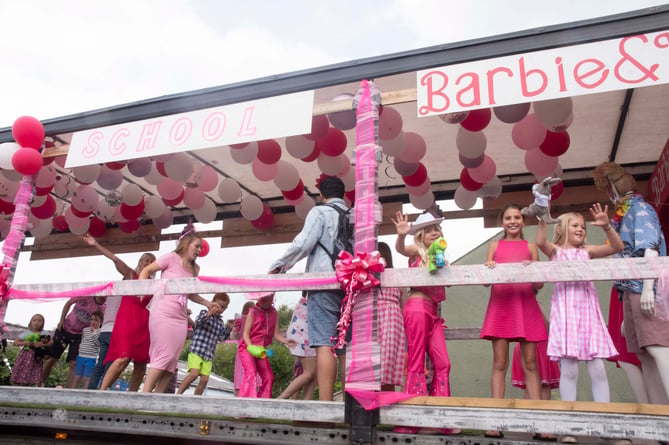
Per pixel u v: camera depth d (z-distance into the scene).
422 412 2.44
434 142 4.89
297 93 3.25
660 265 2.34
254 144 4.36
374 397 2.50
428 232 3.26
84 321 5.54
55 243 6.95
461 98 2.86
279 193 6.12
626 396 5.66
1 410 3.29
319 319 2.89
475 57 2.92
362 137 2.96
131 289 3.20
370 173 2.85
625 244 3.04
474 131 3.95
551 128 3.64
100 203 6.09
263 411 2.68
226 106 3.41
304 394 3.87
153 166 5.18
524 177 5.43
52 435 3.25
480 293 6.66
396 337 3.13
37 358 5.47
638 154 4.90
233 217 6.47
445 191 5.71
